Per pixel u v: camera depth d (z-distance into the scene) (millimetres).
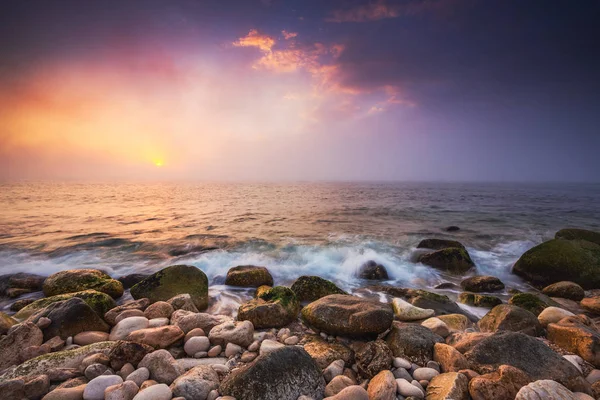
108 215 25938
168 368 4055
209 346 5035
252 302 6676
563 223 22844
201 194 57875
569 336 5152
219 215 26422
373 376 4184
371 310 5449
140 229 19391
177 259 12695
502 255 14094
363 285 10125
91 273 9047
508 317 6020
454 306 7828
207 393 3629
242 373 3648
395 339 4961
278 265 12078
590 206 36406
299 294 8133
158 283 8016
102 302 6852
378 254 13484
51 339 5145
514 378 3695
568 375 3945
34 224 20922
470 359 4336
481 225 21953
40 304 6684
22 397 3635
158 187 94500
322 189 83250
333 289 8195
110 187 89750
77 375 4102
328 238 17250
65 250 14086
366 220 24000
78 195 51562
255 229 19812
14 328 5020
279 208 32312
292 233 18609
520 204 38594
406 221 23641
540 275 10359
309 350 4836
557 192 74062
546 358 4199
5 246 14695
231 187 97875
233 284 9586
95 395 3572
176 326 5242
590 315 7441
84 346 4773
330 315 5668
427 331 5137
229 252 13859
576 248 10453
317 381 3836
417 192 68250
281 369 3684
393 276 11055
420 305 7762
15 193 55000
